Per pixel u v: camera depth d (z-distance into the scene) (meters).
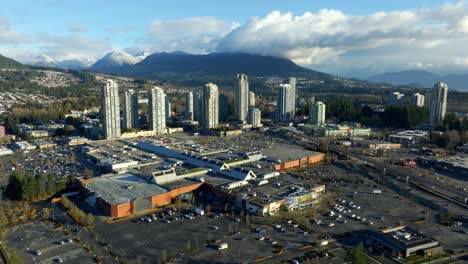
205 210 199.88
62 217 190.00
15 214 192.50
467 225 180.50
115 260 148.25
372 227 177.88
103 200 197.75
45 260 147.25
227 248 157.50
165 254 148.12
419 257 148.62
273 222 183.62
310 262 144.12
